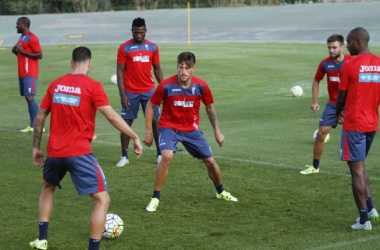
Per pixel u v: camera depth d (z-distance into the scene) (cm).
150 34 12006
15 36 12531
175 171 2584
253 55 8294
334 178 2442
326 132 2467
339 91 1820
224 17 13325
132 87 2784
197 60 7700
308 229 1798
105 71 6844
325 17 12312
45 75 6706
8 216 1947
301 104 4669
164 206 2067
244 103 4766
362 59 1798
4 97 5244
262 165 2678
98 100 1541
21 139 3397
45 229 1627
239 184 2356
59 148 1533
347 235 1736
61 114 1541
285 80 6091
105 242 1691
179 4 15912
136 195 2214
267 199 2144
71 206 2061
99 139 3397
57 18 14525
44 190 1628
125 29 12756
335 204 2070
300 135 3422
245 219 1908
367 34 1820
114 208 2044
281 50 8950
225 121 3959
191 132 2048
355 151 1792
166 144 2016
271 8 14038
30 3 15775
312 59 7806
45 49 10000
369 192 1877
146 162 2789
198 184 2367
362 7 12988
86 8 16075
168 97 2009
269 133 3494
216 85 5794
